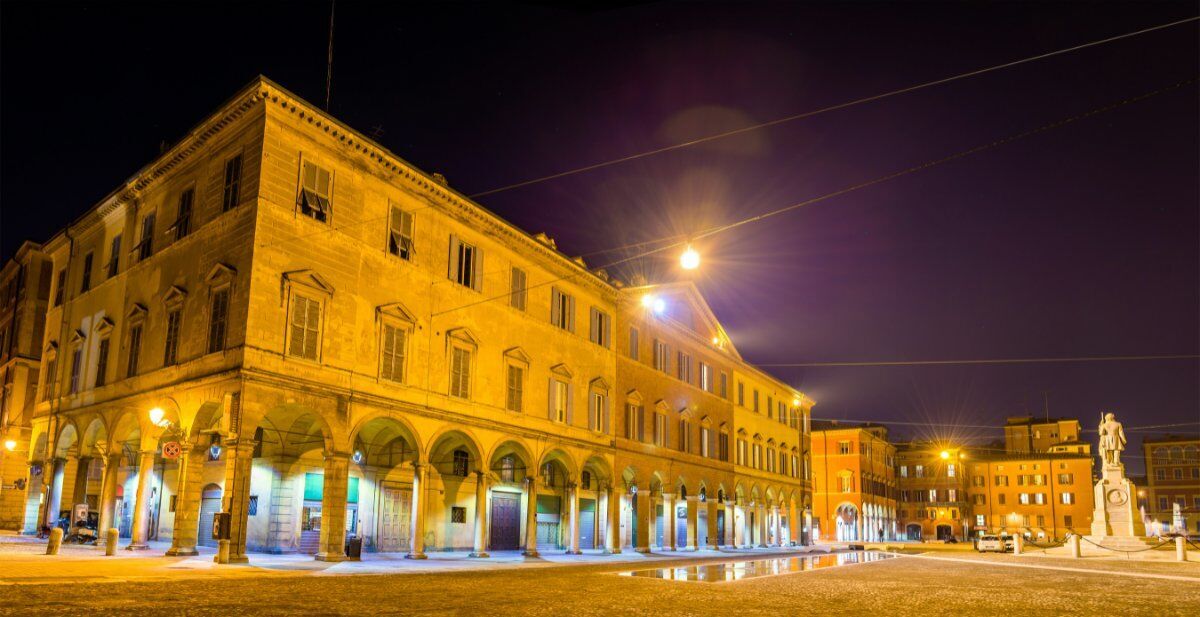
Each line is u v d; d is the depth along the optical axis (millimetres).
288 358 26891
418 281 32562
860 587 21562
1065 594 19969
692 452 53312
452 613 13906
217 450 30047
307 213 28547
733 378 61969
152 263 32156
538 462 37938
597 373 43812
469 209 35281
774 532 67062
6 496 43781
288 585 19078
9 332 48094
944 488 117500
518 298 38406
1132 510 47875
